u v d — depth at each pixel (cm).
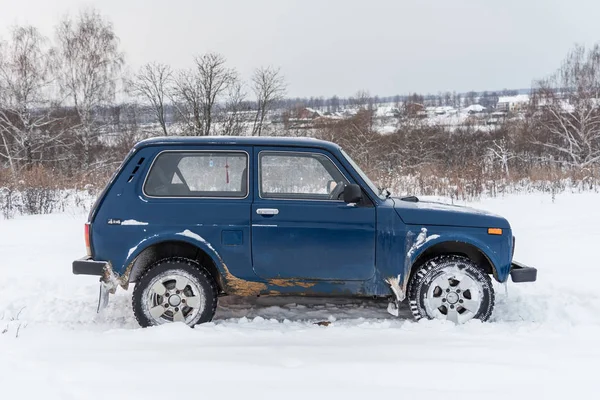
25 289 563
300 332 403
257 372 310
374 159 1983
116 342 370
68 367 317
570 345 365
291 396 279
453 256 436
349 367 318
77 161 2561
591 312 470
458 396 279
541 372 312
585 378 304
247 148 437
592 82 2584
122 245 424
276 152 438
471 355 343
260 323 442
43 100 2584
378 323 443
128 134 2788
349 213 427
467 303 430
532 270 439
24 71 2497
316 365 322
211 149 438
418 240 427
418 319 432
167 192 436
